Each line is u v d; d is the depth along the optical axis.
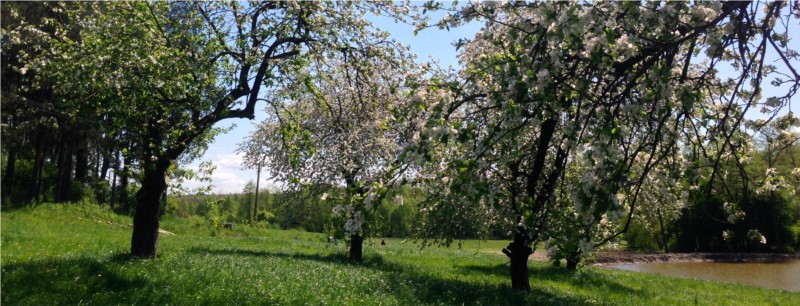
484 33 6.40
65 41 11.54
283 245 27.31
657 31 5.10
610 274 23.28
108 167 32.75
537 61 5.10
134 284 9.62
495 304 10.92
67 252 14.06
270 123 21.20
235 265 13.05
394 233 42.44
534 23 5.17
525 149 10.29
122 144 11.31
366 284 11.89
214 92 11.23
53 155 36.50
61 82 10.59
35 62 10.58
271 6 12.30
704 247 49.69
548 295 13.24
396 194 5.09
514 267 13.81
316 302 9.41
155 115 11.30
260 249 22.38
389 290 11.41
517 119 5.12
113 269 10.23
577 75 5.36
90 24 10.60
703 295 19.34
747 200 6.10
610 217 4.55
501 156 5.91
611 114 5.25
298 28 11.75
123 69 10.10
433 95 5.69
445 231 14.55
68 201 31.95
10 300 8.17
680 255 44.06
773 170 6.56
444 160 6.61
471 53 13.19
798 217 38.75
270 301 9.12
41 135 29.20
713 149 6.52
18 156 33.62
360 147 16.08
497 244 47.53
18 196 29.69
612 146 4.98
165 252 14.39
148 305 8.60
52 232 20.23
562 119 6.73
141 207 12.50
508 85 5.01
